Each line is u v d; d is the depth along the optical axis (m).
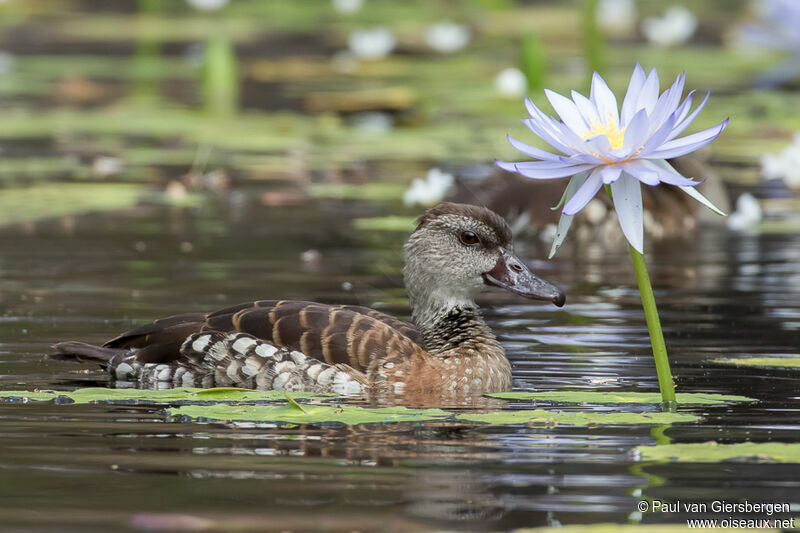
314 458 8.56
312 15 46.47
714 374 11.29
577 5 48.25
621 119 9.71
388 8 47.47
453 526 7.23
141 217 20.14
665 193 19.86
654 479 8.12
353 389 10.80
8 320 13.27
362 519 7.34
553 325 13.62
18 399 10.27
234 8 48.25
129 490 7.85
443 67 36.75
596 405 10.23
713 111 29.47
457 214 11.73
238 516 7.39
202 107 30.47
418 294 11.77
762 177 23.84
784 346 12.48
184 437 9.09
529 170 9.30
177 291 14.84
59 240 18.20
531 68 28.36
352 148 25.41
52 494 7.78
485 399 10.55
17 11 47.84
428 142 26.23
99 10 49.03
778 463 8.50
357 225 19.55
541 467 8.38
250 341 10.99
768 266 17.09
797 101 31.23
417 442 9.01
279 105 30.84
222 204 21.33
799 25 29.58
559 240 9.37
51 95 32.31
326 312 11.23
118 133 28.05
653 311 10.11
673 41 40.31
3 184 21.81
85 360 11.32
